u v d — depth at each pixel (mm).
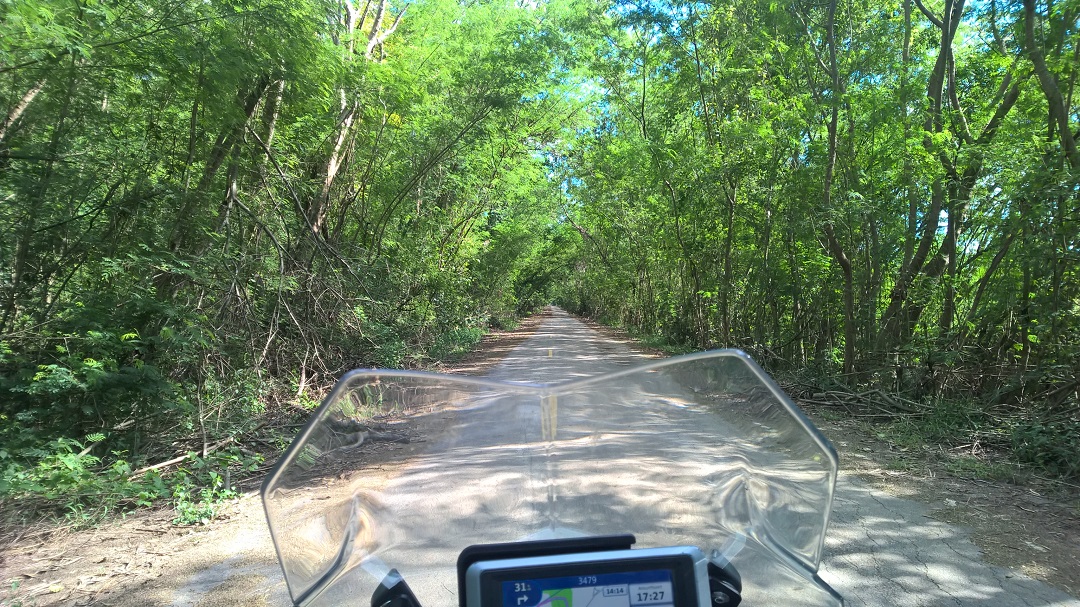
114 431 7512
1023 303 9992
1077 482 6316
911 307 12453
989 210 10273
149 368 7590
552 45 18906
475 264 31406
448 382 2896
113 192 9680
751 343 19016
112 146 9375
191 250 10789
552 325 53781
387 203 18875
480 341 29547
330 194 16531
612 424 2775
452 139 18656
